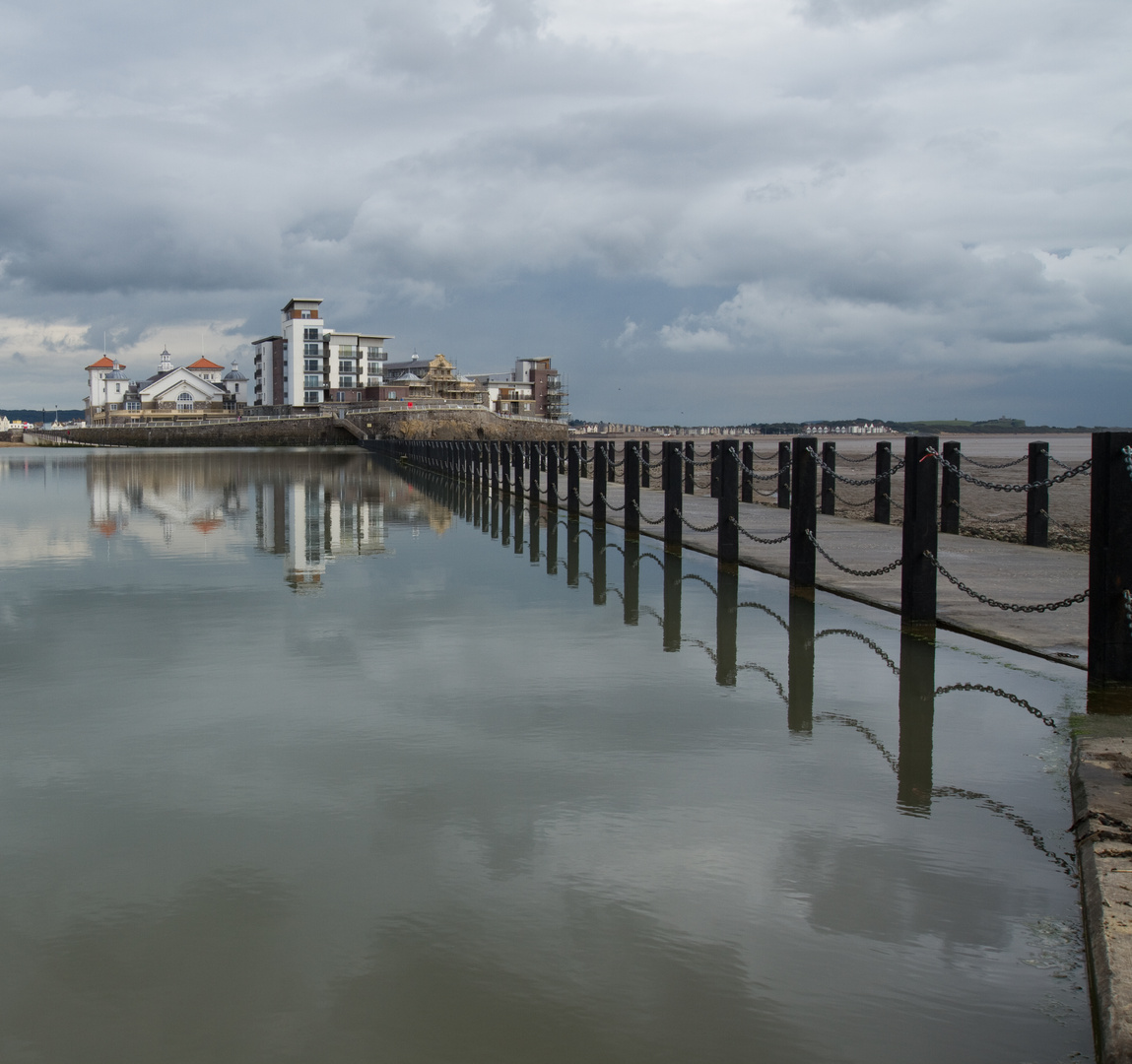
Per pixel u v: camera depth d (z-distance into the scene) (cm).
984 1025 296
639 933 349
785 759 534
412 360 14338
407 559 1372
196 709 628
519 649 805
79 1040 291
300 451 8050
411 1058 282
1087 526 1883
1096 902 348
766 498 2453
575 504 1912
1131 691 650
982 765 526
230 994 314
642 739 568
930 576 859
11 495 2661
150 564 1311
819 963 330
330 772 511
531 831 436
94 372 15425
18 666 745
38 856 412
